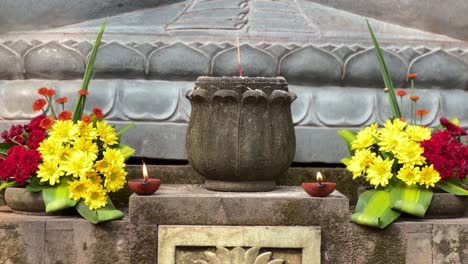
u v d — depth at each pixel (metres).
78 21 4.27
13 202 3.58
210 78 3.57
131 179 3.91
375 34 4.29
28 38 4.16
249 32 4.21
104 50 4.10
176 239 3.41
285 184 4.01
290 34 4.22
